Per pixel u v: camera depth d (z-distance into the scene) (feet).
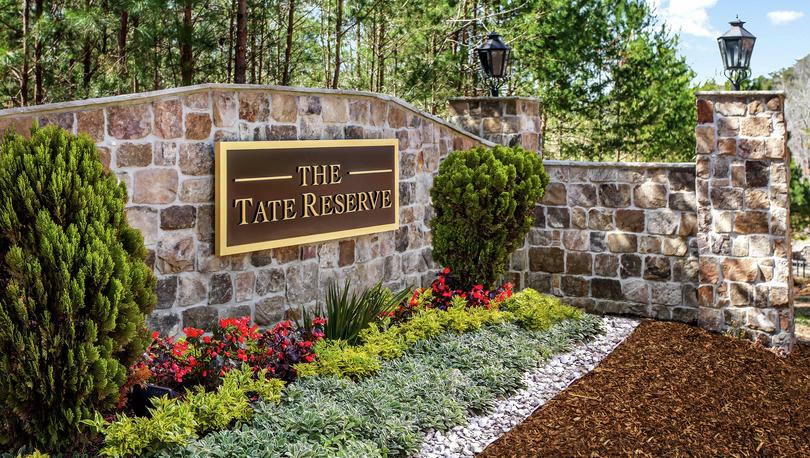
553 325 23.03
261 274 21.08
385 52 55.11
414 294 23.26
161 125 18.44
